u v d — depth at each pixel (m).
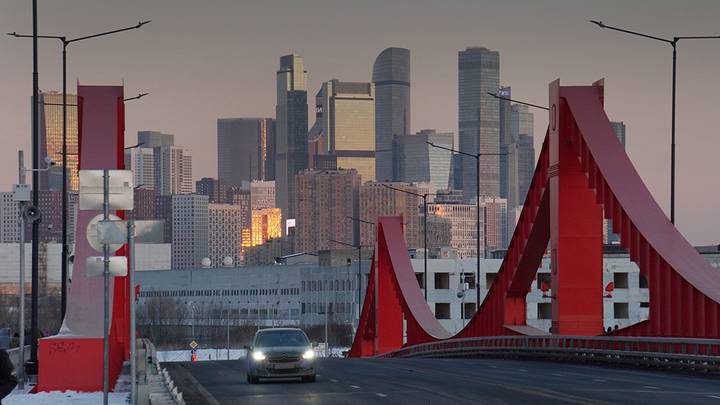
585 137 137.88
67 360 90.88
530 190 160.38
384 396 90.69
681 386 96.88
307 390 99.44
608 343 139.25
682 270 121.88
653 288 126.38
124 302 124.19
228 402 87.62
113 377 98.50
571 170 145.12
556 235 146.00
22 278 105.38
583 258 144.88
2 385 48.53
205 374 129.12
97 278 96.88
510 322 172.38
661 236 126.94
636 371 123.12
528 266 165.88
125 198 73.31
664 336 124.75
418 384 103.62
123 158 114.56
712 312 116.44
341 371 129.25
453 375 117.06
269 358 108.62
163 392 80.19
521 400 83.69
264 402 87.25
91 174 73.12
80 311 95.12
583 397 85.38
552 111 147.38
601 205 144.25
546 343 154.25
